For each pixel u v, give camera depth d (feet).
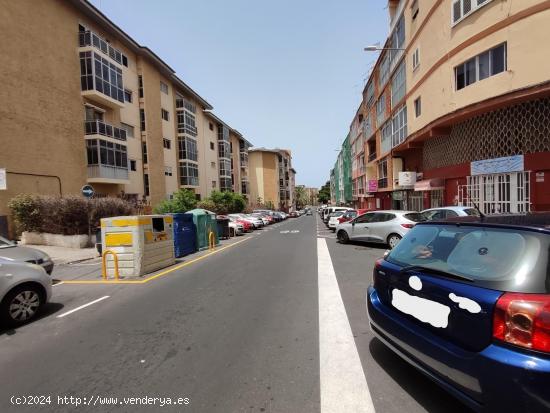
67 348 12.80
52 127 59.82
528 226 7.64
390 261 10.64
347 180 187.52
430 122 47.75
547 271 6.57
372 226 39.70
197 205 98.89
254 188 239.09
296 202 448.24
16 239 51.16
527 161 34.99
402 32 63.10
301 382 9.70
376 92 90.63
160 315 16.47
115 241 27.48
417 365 8.26
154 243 29.30
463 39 40.29
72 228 49.29
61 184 61.52
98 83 68.54
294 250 39.73
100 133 68.69
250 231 82.12
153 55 92.48
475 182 42.80
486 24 37.09
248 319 15.33
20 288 15.90
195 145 125.39
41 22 58.03
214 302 18.39
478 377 6.45
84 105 67.92
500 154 38.45
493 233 8.24
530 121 35.04
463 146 45.11
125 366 11.10
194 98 127.75
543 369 5.66
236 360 11.23
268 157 244.83
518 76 34.14
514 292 6.55
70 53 64.44
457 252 8.64
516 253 7.29
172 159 109.91
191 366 10.93
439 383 7.52
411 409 8.26
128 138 85.35
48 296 17.30
